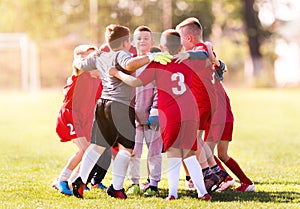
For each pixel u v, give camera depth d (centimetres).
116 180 1670
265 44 12712
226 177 1745
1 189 1806
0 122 4466
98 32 9050
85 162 1658
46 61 11081
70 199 1655
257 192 1767
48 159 2495
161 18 9362
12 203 1602
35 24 11375
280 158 2525
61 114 1748
